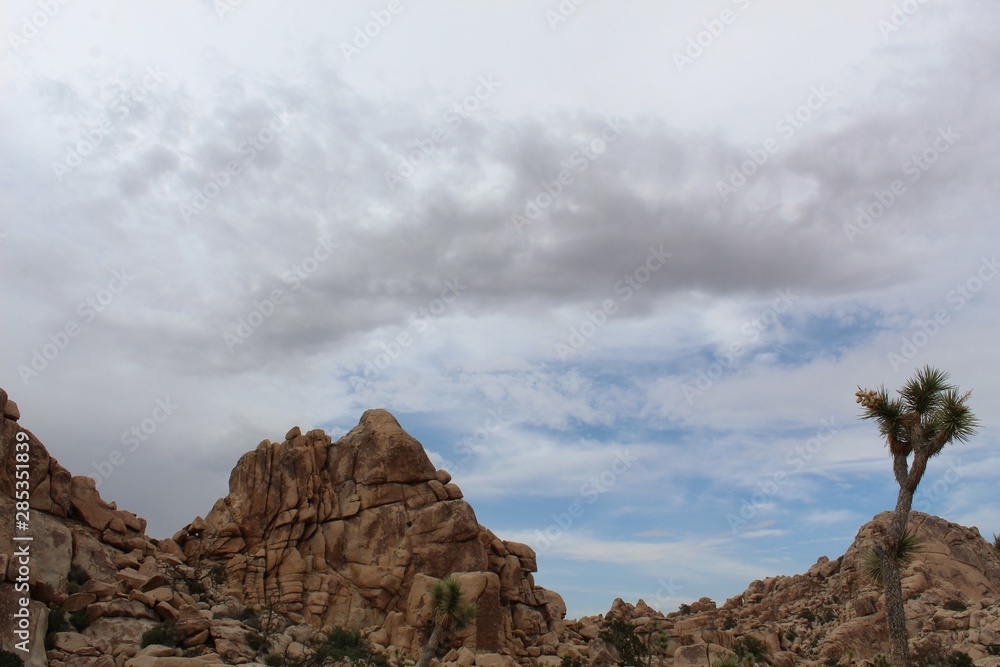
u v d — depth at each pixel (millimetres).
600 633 112812
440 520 104375
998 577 170500
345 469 109125
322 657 71000
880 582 31531
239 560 92438
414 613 92062
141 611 67750
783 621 179625
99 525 80188
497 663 82562
